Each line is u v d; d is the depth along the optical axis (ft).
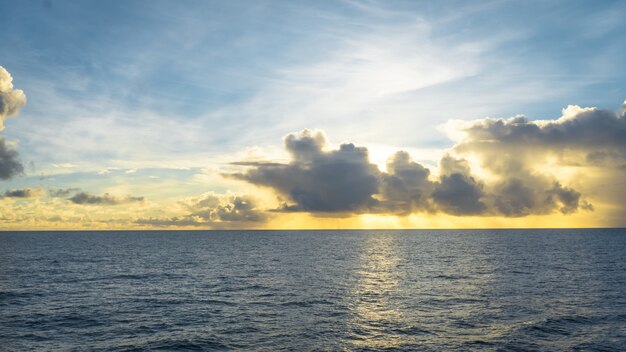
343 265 269.03
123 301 139.44
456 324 106.11
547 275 204.54
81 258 318.65
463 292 156.15
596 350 84.12
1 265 256.93
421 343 90.12
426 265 264.72
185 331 100.42
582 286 167.84
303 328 103.19
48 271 226.38
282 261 300.40
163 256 346.95
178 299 143.43
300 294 153.69
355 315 117.50
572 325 103.50
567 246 469.57
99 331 100.12
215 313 120.67
